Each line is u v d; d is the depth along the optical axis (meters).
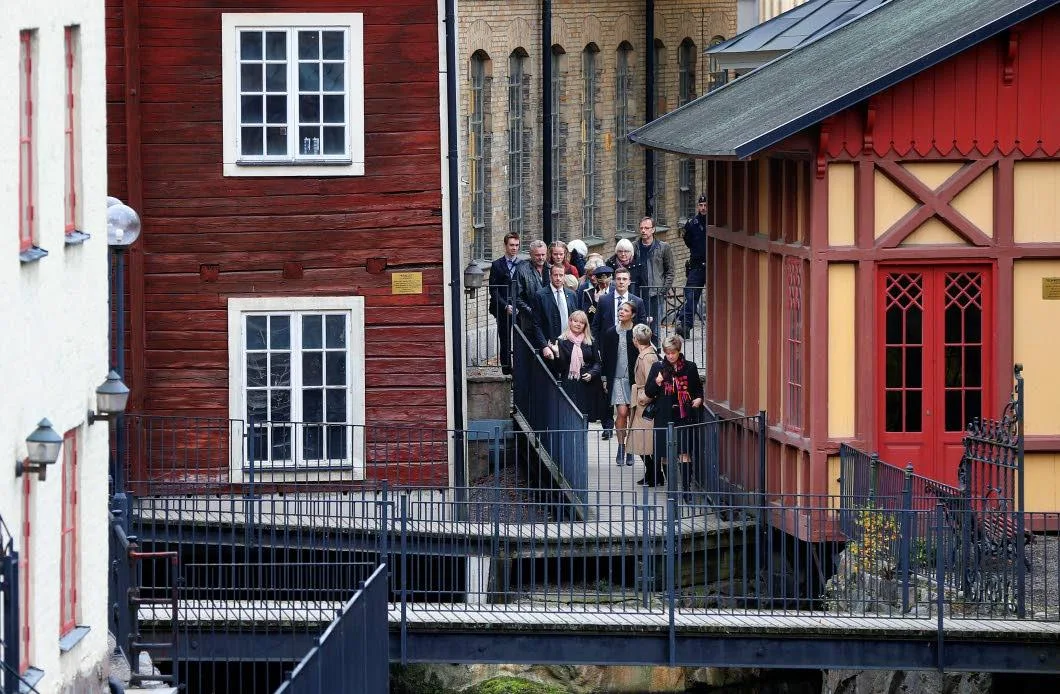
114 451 87.44
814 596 83.19
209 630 72.56
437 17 90.88
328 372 92.19
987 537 72.19
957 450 83.12
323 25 90.69
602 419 101.00
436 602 76.12
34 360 55.38
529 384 100.25
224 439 91.25
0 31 51.44
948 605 72.31
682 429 89.12
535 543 80.12
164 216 90.94
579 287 107.44
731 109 94.38
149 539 82.81
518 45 139.50
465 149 134.12
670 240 161.75
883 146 81.44
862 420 82.69
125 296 90.94
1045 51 81.50
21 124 54.97
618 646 73.00
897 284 82.62
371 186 91.50
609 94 151.75
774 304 87.50
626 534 83.31
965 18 84.75
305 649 72.25
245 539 77.94
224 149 90.81
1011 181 81.94
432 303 92.06
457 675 80.62
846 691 78.62
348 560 81.12
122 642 69.06
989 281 82.69
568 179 147.38
